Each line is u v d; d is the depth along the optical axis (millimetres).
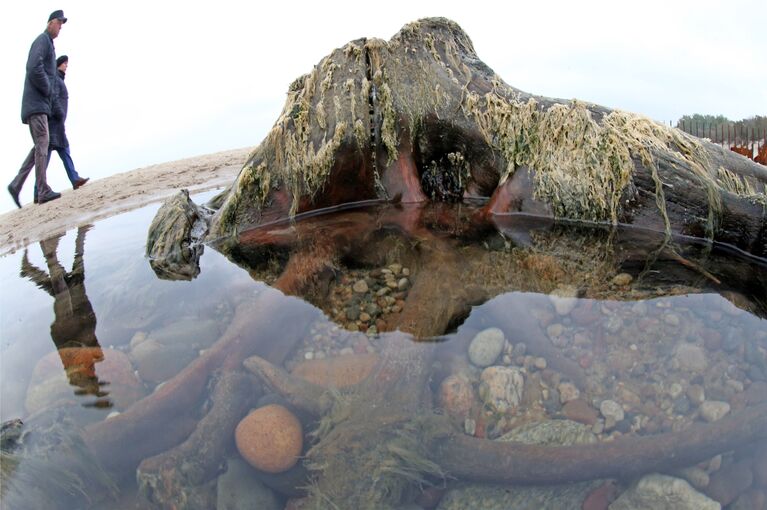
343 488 1337
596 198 2693
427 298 2094
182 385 1748
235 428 1567
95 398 1762
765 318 1877
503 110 2936
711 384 1603
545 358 1763
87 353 2016
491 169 3021
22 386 1882
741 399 1532
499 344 1812
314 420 1556
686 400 1561
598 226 2713
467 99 2996
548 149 2818
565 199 2771
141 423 1612
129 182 5246
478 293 2146
